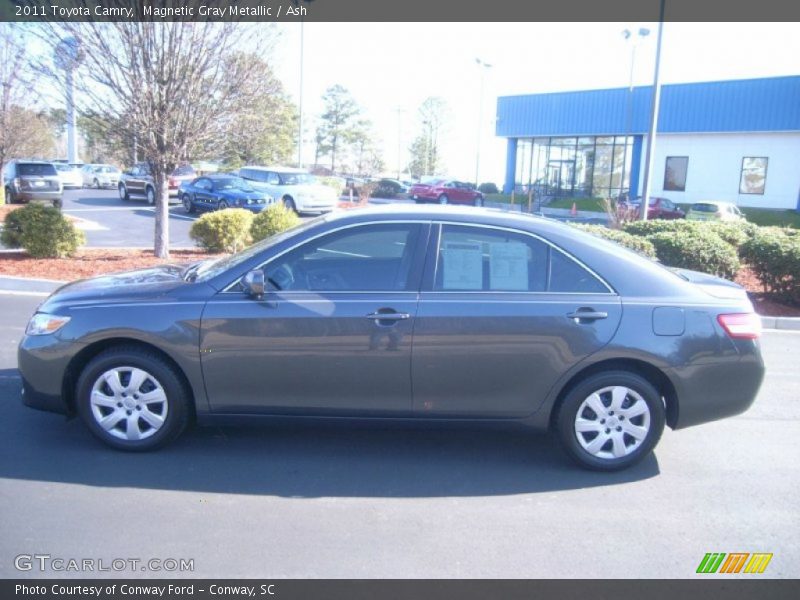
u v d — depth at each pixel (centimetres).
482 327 469
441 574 360
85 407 487
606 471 487
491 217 497
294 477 468
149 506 421
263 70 1188
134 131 1153
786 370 786
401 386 476
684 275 536
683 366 474
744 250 1185
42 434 524
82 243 1310
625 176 3931
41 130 2753
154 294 486
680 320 476
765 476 490
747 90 3394
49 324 486
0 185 2334
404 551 381
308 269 488
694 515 431
